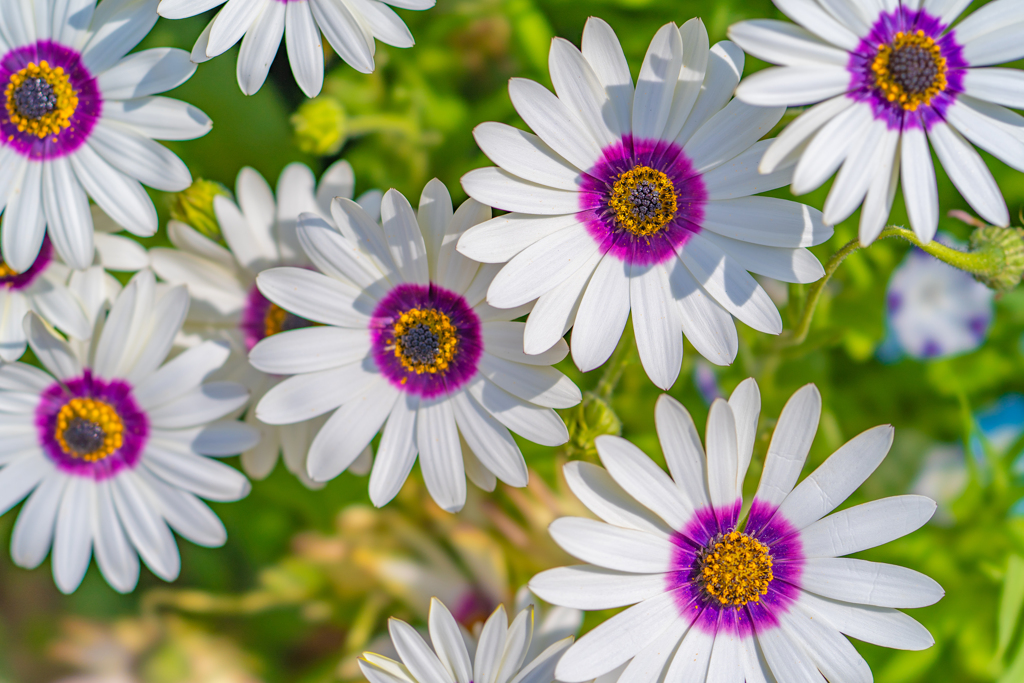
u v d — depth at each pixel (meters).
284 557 0.50
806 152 0.41
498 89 0.51
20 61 0.44
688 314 0.43
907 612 0.48
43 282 0.45
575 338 0.42
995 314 0.50
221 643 0.50
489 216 0.43
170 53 0.44
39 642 0.50
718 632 0.43
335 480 0.50
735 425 0.42
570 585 0.42
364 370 0.44
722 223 0.43
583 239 0.43
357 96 0.50
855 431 0.51
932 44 0.42
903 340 0.50
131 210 0.44
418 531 0.49
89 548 0.45
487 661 0.43
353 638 0.48
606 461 0.42
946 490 0.51
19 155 0.44
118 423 0.45
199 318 0.46
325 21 0.43
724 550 0.43
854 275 0.50
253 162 0.51
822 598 0.43
